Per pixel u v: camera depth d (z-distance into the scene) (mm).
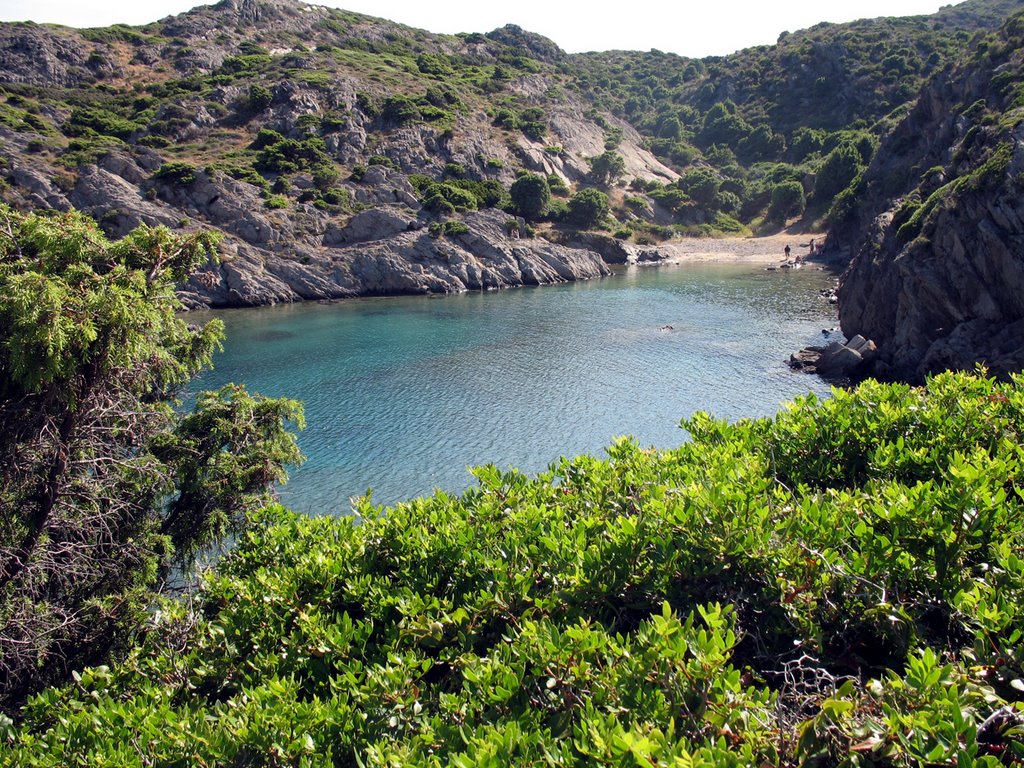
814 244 99812
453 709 5516
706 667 4957
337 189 83688
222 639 8234
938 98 75250
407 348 51406
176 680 8016
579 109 143625
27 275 11164
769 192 118750
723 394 39344
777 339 51906
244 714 6117
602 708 5020
